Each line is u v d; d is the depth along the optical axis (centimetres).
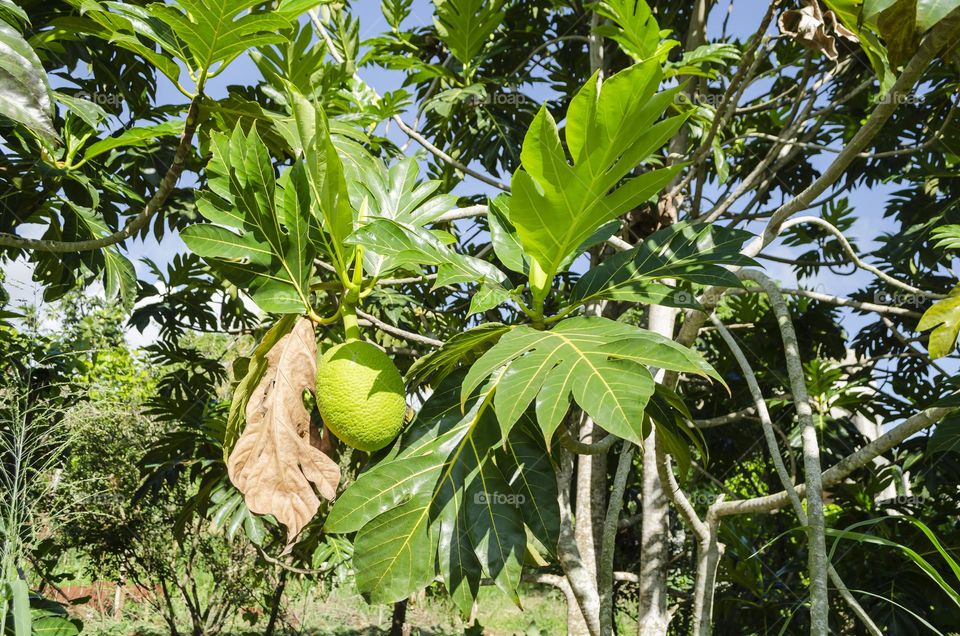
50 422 322
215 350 777
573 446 167
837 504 419
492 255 426
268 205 157
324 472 154
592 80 121
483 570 150
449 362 172
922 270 461
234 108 217
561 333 141
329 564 498
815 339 501
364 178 200
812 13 224
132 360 607
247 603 759
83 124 297
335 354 149
